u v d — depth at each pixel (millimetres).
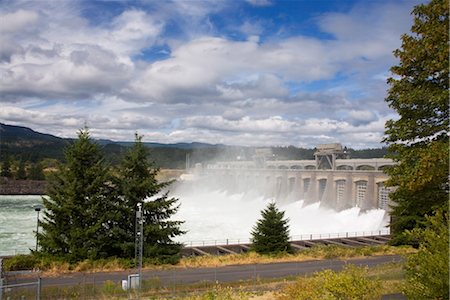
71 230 37250
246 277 33375
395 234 49188
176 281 31266
